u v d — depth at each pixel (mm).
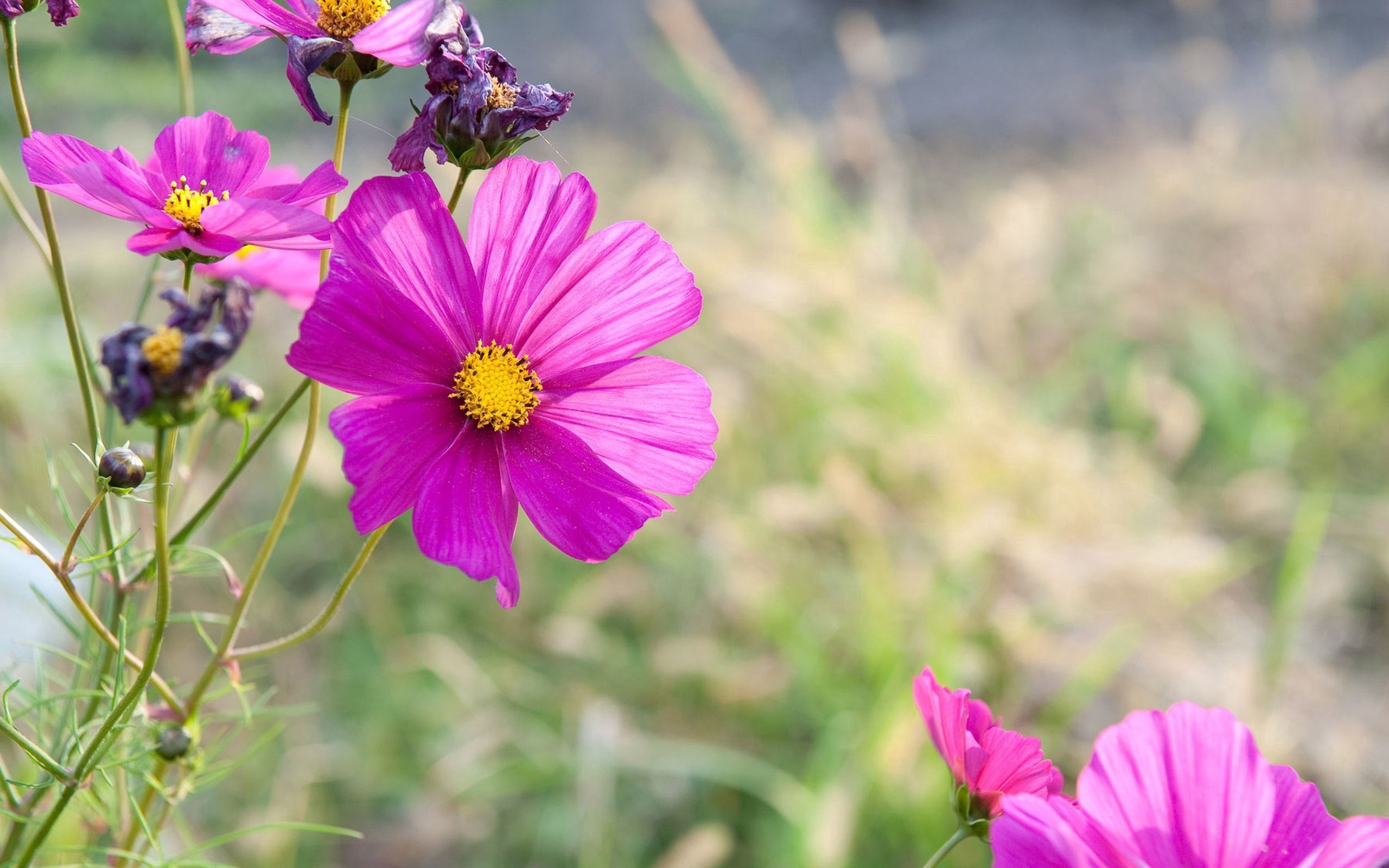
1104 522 1094
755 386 1274
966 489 1085
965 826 463
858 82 2693
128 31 2311
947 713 466
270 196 470
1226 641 1123
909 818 863
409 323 458
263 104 2264
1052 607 1030
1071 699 971
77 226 1867
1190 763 425
